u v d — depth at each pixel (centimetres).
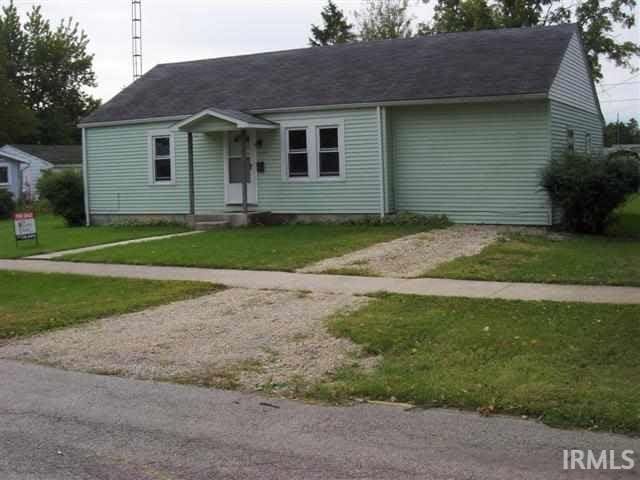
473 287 1065
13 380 712
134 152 2312
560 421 548
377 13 5453
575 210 1723
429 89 1891
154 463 493
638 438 517
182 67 2589
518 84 1795
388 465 480
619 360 680
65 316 977
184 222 2222
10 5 6275
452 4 3741
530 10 3581
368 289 1072
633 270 1161
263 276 1217
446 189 1922
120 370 736
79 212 2455
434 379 649
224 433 549
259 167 2117
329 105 1977
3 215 3481
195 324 909
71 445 530
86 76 6631
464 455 494
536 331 789
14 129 5509
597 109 2416
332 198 2025
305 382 673
